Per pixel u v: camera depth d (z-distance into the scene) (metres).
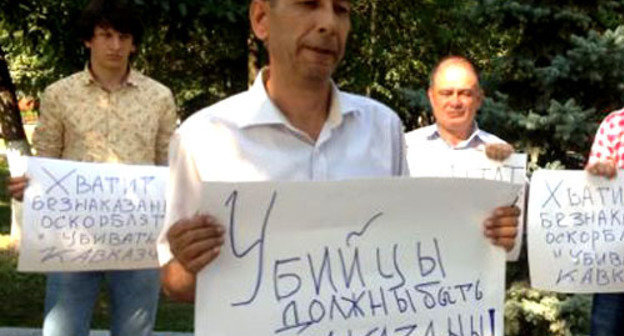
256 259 2.29
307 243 2.33
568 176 4.21
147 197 4.24
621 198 4.22
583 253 4.23
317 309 2.34
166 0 8.00
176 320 7.94
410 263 2.41
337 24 2.24
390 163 2.53
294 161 2.36
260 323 2.30
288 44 2.26
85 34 4.32
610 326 4.62
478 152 4.59
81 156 4.34
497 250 2.46
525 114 6.56
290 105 2.38
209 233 2.20
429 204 2.41
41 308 8.27
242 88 16.14
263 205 2.28
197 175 2.34
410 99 6.98
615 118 4.55
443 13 15.51
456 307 2.45
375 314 2.39
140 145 4.40
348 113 2.46
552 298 6.13
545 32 6.56
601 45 6.15
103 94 4.36
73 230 4.13
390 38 16.78
